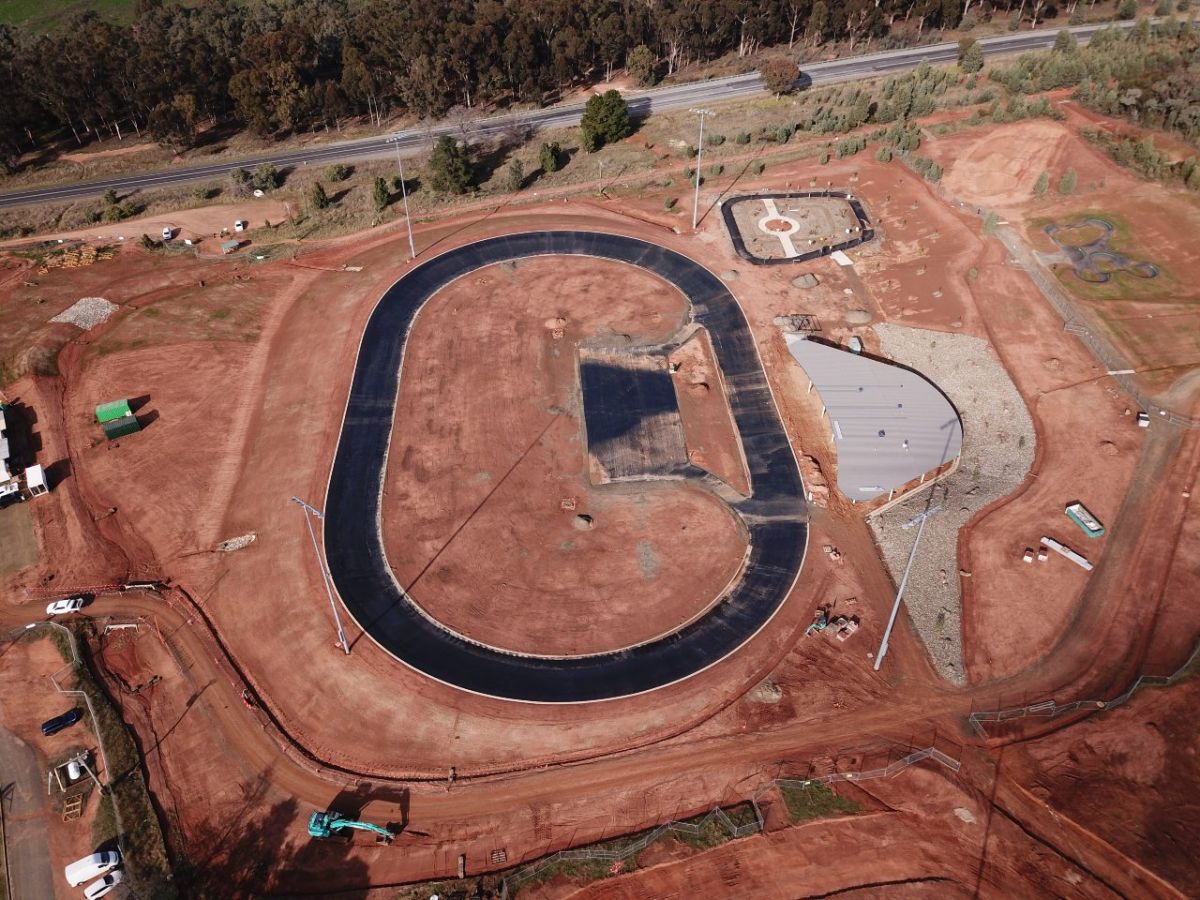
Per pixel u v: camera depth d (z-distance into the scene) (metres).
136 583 57.84
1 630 55.22
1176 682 48.38
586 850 42.22
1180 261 79.38
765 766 46.09
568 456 66.69
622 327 80.00
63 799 46.16
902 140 101.88
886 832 42.50
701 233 93.06
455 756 47.31
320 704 50.09
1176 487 60.44
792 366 75.00
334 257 91.81
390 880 41.72
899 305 80.50
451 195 102.38
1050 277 79.50
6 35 146.12
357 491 63.75
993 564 56.66
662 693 50.38
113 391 73.75
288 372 75.31
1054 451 64.31
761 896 40.16
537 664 52.25
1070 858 40.72
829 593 56.16
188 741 48.31
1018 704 48.53
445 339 78.62
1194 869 39.56
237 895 41.25
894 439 64.69
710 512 62.22
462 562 58.50
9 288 87.69
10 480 64.94
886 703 49.12
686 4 132.50
